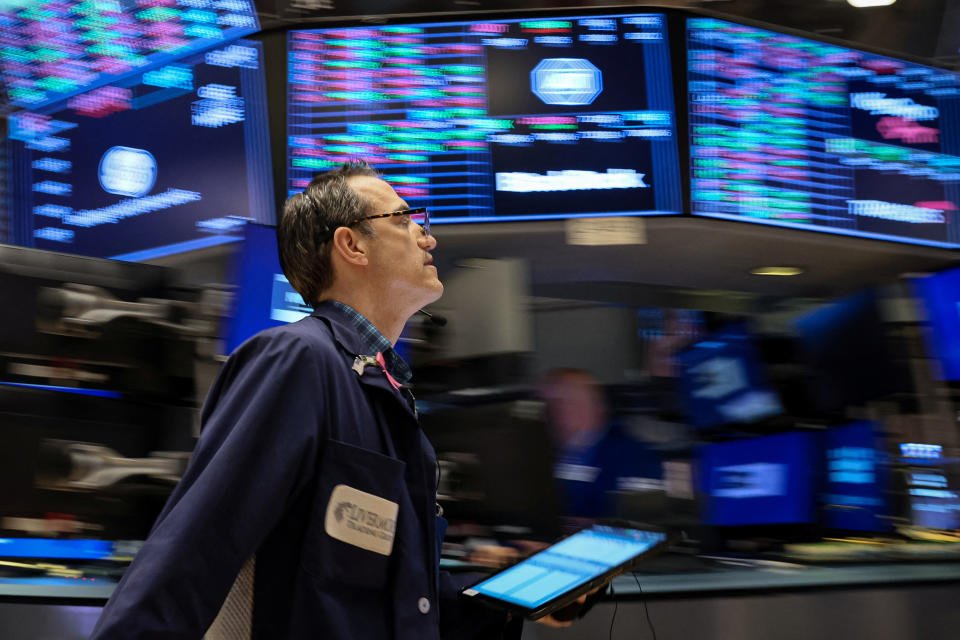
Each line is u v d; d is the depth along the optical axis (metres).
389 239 1.23
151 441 1.98
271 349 1.04
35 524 1.86
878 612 1.89
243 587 1.02
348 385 1.06
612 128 3.18
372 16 3.13
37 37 3.15
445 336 2.27
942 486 2.59
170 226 3.13
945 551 2.17
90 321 1.89
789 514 2.53
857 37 3.27
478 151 3.15
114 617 0.87
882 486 2.59
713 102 3.20
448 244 3.25
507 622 1.33
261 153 3.11
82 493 1.88
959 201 3.37
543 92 3.17
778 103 3.26
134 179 3.15
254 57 3.11
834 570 1.99
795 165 3.26
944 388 2.76
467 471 2.12
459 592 1.28
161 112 3.15
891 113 3.33
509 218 3.15
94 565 1.85
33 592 1.68
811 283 3.64
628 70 3.17
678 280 3.56
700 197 3.19
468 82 3.15
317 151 3.12
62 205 3.17
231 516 0.94
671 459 2.61
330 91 3.12
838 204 3.29
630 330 3.32
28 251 1.90
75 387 1.91
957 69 3.33
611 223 3.18
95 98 3.17
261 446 0.97
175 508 0.94
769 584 1.90
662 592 1.85
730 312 3.19
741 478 2.58
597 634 1.82
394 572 1.03
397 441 1.10
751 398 2.70
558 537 2.10
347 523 1.00
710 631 1.84
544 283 3.44
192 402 2.01
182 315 2.01
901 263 3.54
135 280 1.99
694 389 2.75
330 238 1.22
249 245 2.25
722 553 2.20
